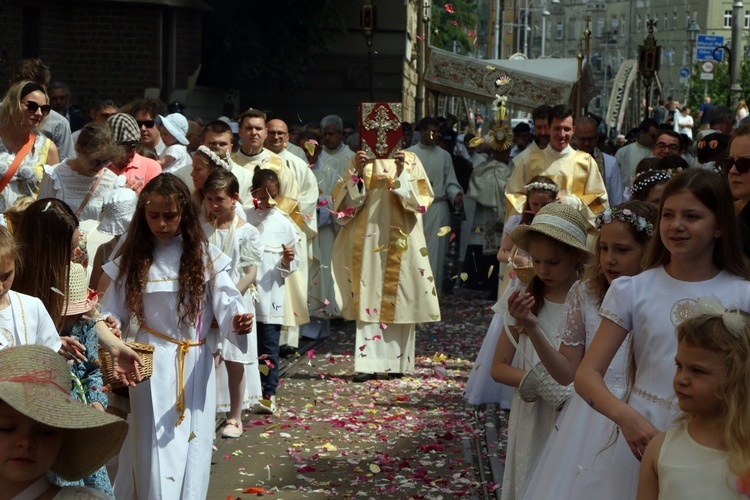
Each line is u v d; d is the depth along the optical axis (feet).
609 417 15.37
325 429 32.30
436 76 78.23
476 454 29.81
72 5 80.18
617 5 373.40
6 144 29.81
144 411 21.77
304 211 40.57
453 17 116.16
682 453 13.61
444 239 57.57
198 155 28.86
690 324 13.50
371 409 34.86
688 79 184.44
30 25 77.71
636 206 17.81
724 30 331.77
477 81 77.56
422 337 48.49
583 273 19.98
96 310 20.67
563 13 382.22
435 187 56.75
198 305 21.94
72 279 19.79
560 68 79.36
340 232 40.37
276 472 27.94
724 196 15.61
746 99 134.72
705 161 30.89
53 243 19.26
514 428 21.29
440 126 67.15
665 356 15.74
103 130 27.22
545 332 20.47
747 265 15.94
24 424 11.40
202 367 22.27
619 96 112.88
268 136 40.06
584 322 18.17
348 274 39.91
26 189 29.76
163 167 37.42
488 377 27.99
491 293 61.41
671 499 13.50
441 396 36.94
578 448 17.34
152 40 81.15
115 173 30.22
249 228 29.32
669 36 351.05
